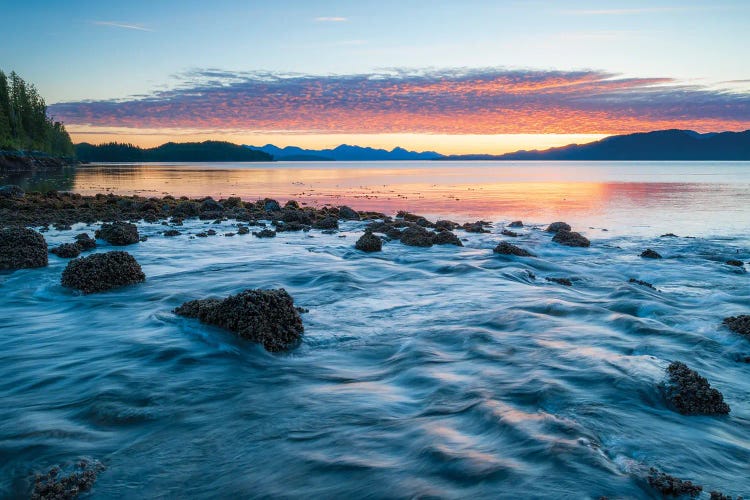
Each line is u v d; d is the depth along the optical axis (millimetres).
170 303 12094
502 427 5637
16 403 6656
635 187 75062
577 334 9508
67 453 5379
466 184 89875
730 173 148875
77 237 21203
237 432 5797
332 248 21172
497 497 4340
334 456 5184
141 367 7918
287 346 9008
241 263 17688
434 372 7574
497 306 11930
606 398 6469
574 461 4867
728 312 12000
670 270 18078
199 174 134875
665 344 8938
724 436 5746
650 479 4605
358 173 166500
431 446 5246
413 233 23172
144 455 5340
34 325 10297
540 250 22188
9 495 4738
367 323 10594
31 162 132000
